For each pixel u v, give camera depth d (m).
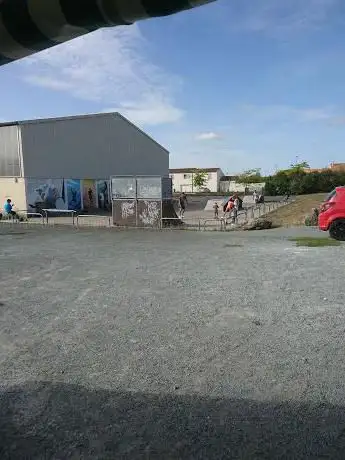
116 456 2.69
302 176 58.84
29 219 24.66
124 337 4.84
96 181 33.66
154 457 2.67
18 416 3.20
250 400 3.36
